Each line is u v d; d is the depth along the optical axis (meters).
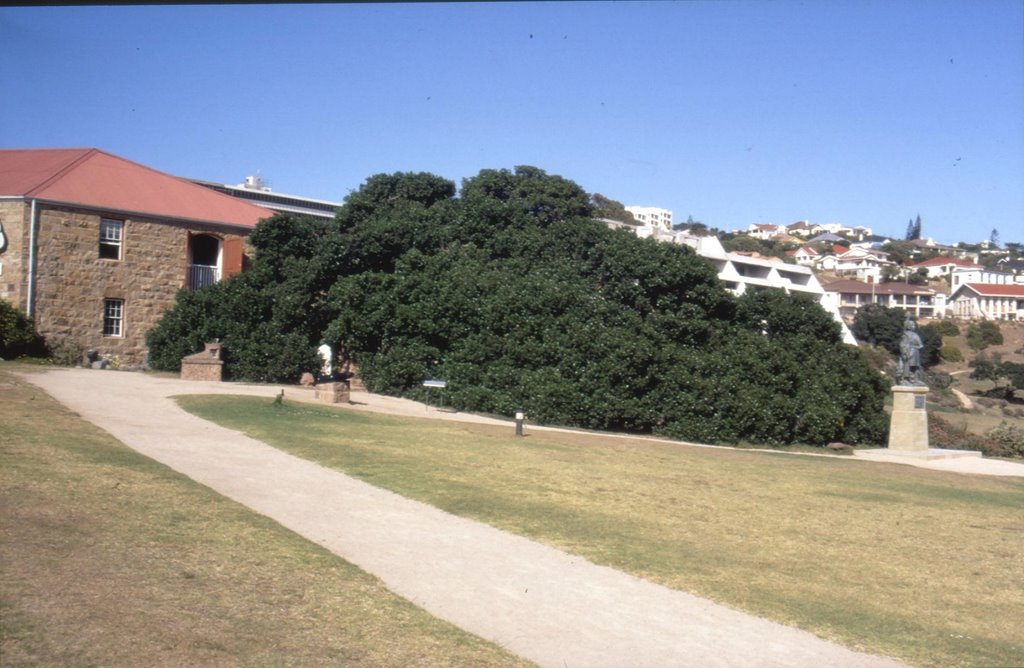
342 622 7.91
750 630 8.70
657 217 198.25
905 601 10.09
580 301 31.30
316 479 14.25
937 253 168.25
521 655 7.57
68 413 18.02
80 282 34.31
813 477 20.06
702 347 31.34
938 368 74.50
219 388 26.69
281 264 36.22
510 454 18.98
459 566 10.12
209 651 6.91
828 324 34.25
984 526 15.04
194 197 39.62
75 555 8.83
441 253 35.50
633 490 15.89
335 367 34.38
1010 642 8.87
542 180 40.25
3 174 36.38
